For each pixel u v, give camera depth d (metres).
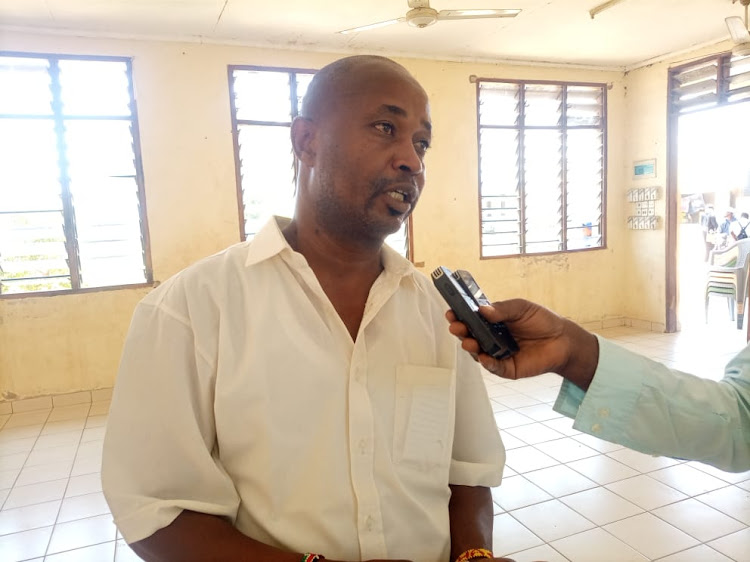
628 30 4.46
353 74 0.78
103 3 3.44
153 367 0.77
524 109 5.31
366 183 0.77
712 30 4.53
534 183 5.46
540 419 3.36
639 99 5.57
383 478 0.83
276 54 4.41
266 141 4.43
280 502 0.78
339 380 0.81
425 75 4.94
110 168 4.03
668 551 1.99
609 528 2.15
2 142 3.77
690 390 0.87
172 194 4.19
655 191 5.45
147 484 0.75
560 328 0.85
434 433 0.88
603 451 2.87
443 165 5.06
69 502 2.53
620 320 5.95
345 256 0.87
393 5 3.67
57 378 3.99
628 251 5.85
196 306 0.79
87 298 4.02
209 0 3.48
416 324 0.91
